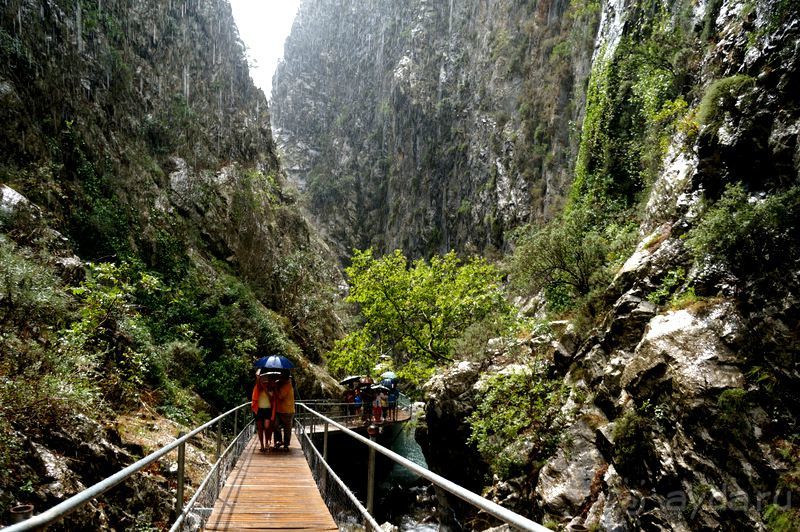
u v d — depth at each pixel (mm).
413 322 24891
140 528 6508
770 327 7535
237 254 33750
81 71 26609
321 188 94875
